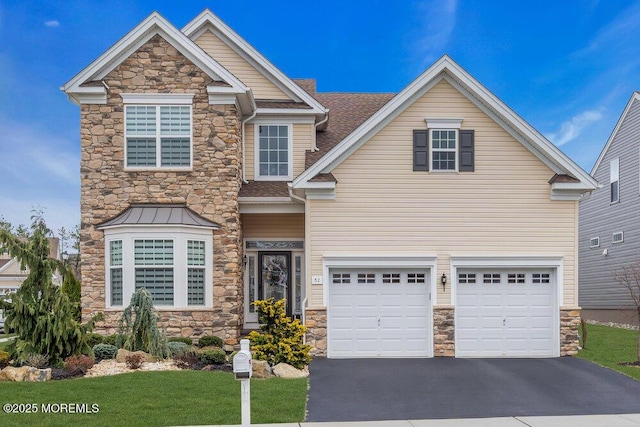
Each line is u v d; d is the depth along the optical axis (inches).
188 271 689.0
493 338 684.1
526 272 691.4
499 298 688.4
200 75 708.0
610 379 556.7
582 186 677.3
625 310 1087.6
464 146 690.8
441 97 692.7
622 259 1101.1
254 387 487.8
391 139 687.7
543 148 683.4
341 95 1010.7
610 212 1155.3
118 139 701.9
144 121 706.2
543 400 479.2
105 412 410.6
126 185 701.9
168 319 679.7
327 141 850.8
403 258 679.1
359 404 462.0
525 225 687.7
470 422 411.8
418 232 683.4
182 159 707.4
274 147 803.4
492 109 687.7
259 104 794.2
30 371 496.7
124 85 703.7
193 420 398.9
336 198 682.2
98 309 685.9
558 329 681.0
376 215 682.8
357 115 935.0
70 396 445.4
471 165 690.2
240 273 746.2
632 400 480.1
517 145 692.1
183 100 705.6
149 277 679.7
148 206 700.7
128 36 695.1
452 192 687.7
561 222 689.6
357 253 679.1
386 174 685.3
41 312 535.8
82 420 392.5
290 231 798.5
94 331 675.4
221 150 707.4
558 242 687.7
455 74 680.4
